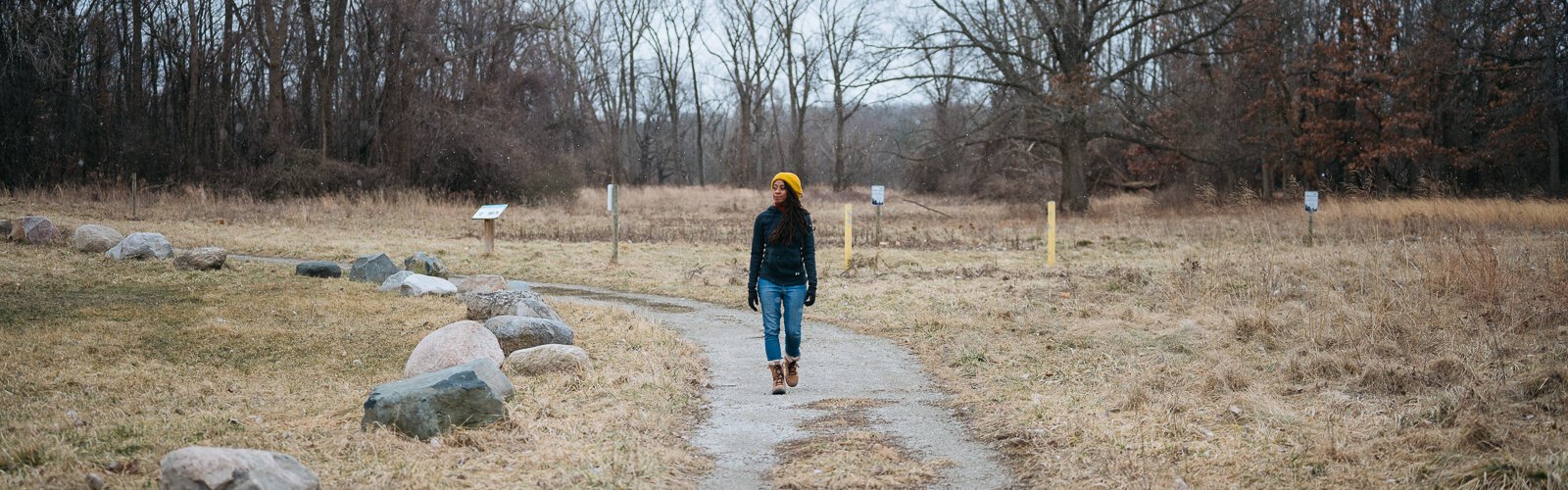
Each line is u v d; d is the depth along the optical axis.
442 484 4.91
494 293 9.96
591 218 32.94
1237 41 34.00
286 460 4.65
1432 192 29.22
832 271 15.79
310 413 6.40
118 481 4.85
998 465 5.55
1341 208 26.12
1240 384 7.06
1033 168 45.66
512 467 5.25
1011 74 33.31
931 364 8.55
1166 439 5.75
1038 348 8.95
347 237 21.59
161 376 7.47
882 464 5.54
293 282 13.28
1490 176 37.22
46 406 6.39
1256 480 4.99
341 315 10.61
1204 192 31.67
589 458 5.42
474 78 41.47
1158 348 8.76
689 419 6.59
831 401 7.14
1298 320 9.65
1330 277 12.48
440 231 24.53
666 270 16.50
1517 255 13.71
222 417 6.20
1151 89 43.38
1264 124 37.06
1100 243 21.25
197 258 14.26
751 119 70.69
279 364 8.16
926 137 45.50
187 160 36.50
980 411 6.72
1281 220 24.94
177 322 9.92
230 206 29.48
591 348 8.80
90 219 24.00
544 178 40.12
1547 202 26.12
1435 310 9.49
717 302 12.86
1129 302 11.66
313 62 37.62
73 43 34.72
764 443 6.02
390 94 37.88
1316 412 6.25
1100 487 5.02
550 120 45.91
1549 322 8.73
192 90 36.53
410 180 37.44
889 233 24.53
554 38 55.62
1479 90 37.81
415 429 5.66
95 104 36.59
